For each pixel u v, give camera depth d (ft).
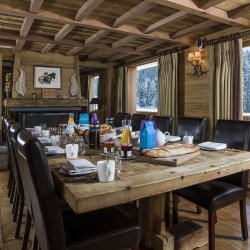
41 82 19.58
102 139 7.97
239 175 6.54
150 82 20.65
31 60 19.24
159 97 17.01
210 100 13.20
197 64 14.29
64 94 20.38
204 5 9.27
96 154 6.18
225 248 6.41
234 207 9.01
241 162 5.38
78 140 8.03
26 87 19.12
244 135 7.18
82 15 10.46
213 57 13.07
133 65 20.84
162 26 12.09
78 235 4.22
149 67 20.68
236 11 10.30
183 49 15.39
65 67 20.44
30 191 4.19
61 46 17.99
